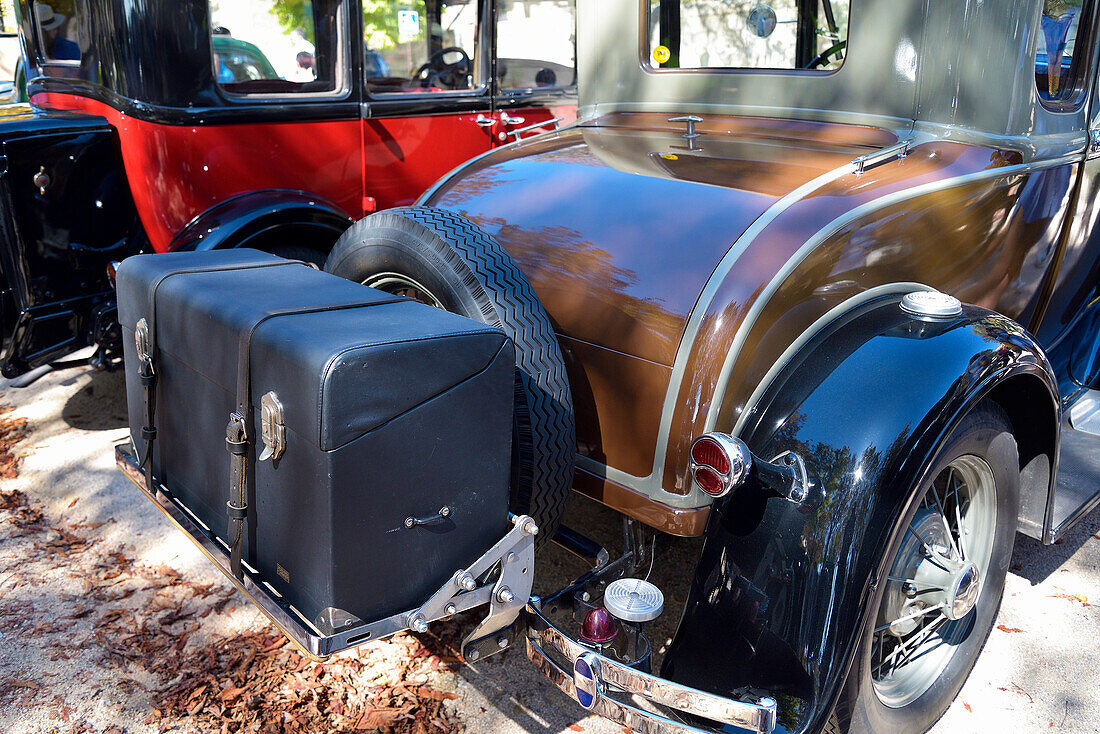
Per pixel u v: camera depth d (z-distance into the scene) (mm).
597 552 2092
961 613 2084
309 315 1688
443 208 2535
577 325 2092
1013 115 2330
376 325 1619
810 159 2271
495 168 2664
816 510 1760
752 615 1791
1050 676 2398
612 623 1776
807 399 1864
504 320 1959
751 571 1809
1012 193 2395
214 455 1861
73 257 3465
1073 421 2916
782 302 1896
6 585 2775
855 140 2395
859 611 1720
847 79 2447
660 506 1985
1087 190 2801
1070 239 2818
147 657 2463
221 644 2525
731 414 1916
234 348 1690
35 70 4066
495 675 2418
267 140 3721
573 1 4891
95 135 3434
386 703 2289
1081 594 2756
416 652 2504
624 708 1706
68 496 3355
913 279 2225
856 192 2045
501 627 1817
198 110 3473
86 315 3561
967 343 1898
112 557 2963
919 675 2146
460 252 2031
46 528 3129
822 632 1721
